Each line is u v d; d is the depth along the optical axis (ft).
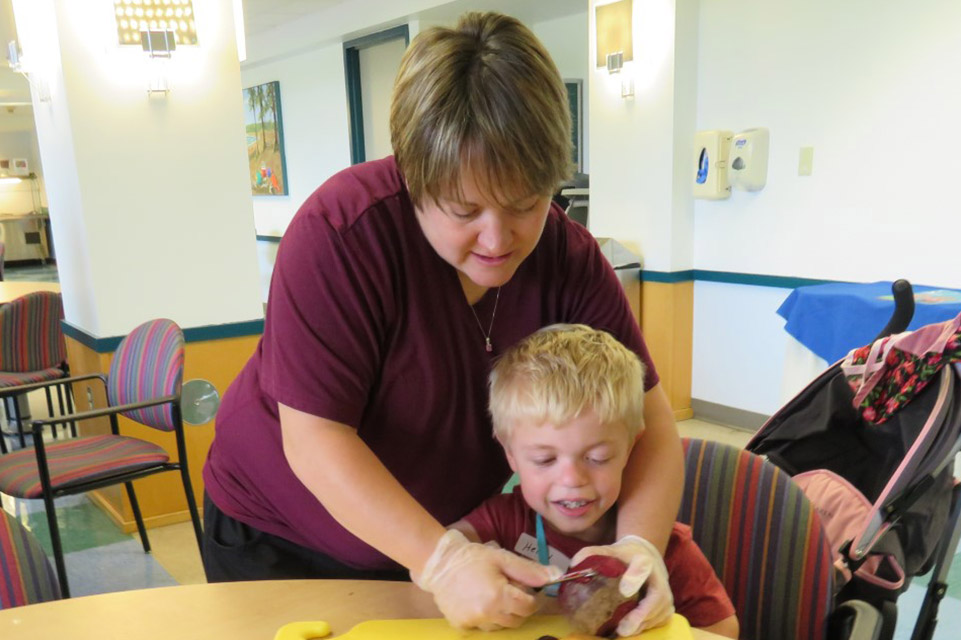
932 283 9.82
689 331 13.15
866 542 4.31
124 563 8.56
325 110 21.49
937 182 9.62
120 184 9.05
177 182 9.37
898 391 4.79
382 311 2.92
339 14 18.83
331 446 2.78
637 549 2.83
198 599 3.20
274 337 2.86
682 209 12.63
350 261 2.80
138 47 8.91
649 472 3.23
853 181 10.54
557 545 3.31
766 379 12.11
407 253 2.93
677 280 12.71
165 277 9.46
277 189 24.81
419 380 3.13
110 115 8.88
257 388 3.51
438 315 3.08
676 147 12.34
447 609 2.62
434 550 2.68
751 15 11.46
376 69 19.67
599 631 2.75
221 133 9.55
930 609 4.86
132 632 2.97
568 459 3.07
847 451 5.24
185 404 9.61
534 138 2.39
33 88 9.71
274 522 3.69
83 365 10.03
